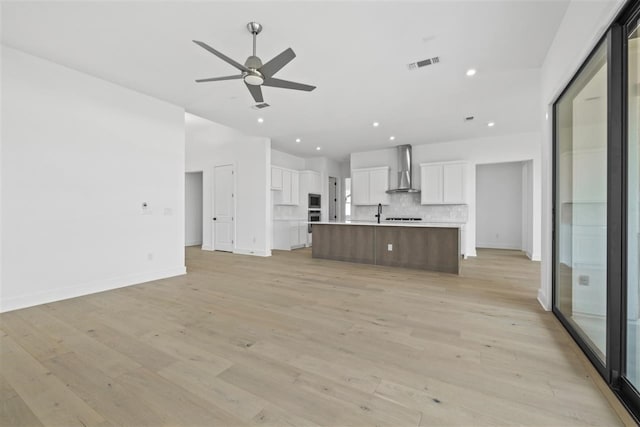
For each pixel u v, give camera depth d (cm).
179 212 437
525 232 666
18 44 274
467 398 148
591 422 131
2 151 275
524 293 338
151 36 261
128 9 225
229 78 252
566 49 224
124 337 220
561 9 222
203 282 390
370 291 346
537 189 570
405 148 682
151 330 233
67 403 144
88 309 282
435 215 672
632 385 143
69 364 181
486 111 457
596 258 187
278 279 407
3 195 275
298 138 633
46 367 177
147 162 395
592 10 175
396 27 246
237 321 252
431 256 468
